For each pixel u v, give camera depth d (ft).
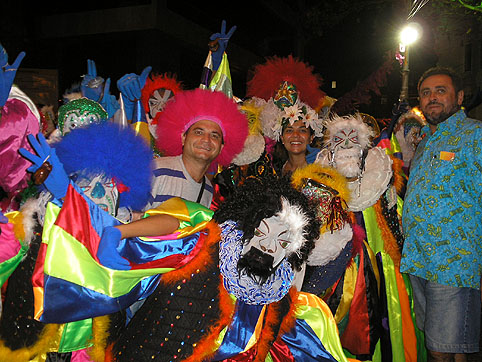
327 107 13.99
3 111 8.61
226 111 10.82
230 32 12.80
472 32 31.19
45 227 7.11
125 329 7.75
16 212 8.09
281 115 12.71
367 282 11.07
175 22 51.65
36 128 9.04
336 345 8.21
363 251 11.12
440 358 10.38
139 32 49.98
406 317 11.85
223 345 7.06
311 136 13.12
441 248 10.21
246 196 7.21
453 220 10.18
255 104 13.42
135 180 7.90
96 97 10.96
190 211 7.94
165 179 10.47
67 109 9.69
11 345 7.84
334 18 33.91
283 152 13.37
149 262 7.45
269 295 7.09
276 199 7.09
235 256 7.00
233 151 11.60
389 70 13.89
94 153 7.50
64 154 7.55
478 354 13.87
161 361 6.94
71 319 7.13
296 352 8.18
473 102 11.39
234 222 7.29
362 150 10.65
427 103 10.80
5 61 8.29
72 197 6.99
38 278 7.06
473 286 10.05
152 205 10.06
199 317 7.12
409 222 10.75
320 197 9.66
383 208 11.37
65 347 7.93
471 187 10.11
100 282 7.03
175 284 7.39
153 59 50.19
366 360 11.04
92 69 11.32
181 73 55.57
